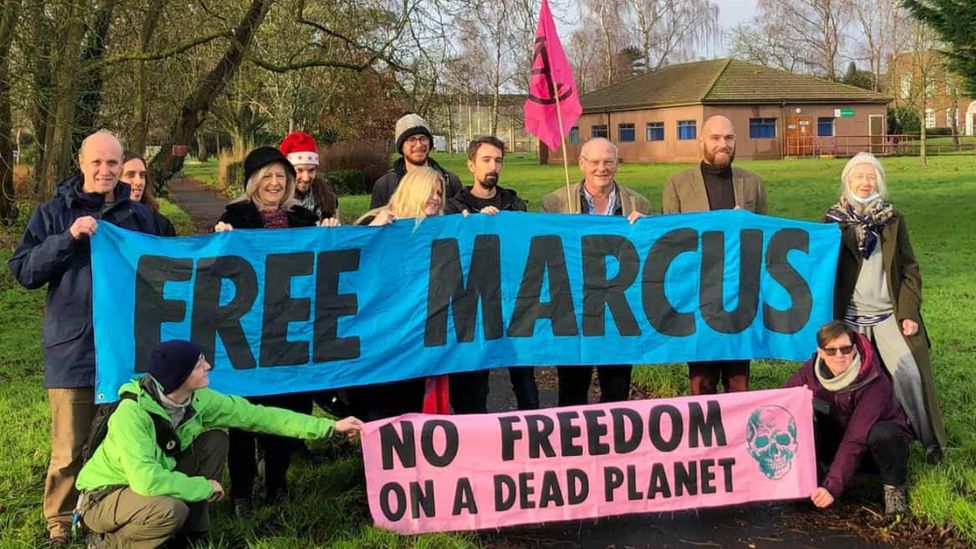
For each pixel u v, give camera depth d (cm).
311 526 433
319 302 476
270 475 463
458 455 431
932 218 1862
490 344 498
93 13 1342
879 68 6531
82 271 425
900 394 498
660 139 4872
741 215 518
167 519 367
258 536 424
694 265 517
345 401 545
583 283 508
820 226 516
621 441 444
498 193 554
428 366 489
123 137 1661
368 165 3359
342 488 486
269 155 489
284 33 1775
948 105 5434
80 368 420
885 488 454
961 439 533
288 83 2703
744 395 456
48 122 1445
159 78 1616
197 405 399
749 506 475
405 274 488
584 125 5356
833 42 6625
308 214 505
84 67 1370
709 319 518
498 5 1673
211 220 2314
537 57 611
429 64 1725
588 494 442
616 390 527
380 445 426
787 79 4844
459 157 5775
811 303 519
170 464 386
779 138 4734
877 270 504
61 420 420
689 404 451
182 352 382
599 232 509
